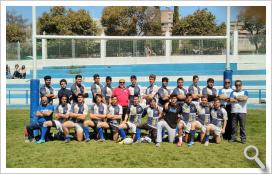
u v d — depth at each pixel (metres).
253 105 17.70
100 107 9.85
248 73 20.58
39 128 9.88
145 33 29.55
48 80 10.24
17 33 30.92
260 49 22.42
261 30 28.84
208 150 9.01
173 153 8.68
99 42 22.03
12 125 12.63
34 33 10.33
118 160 8.09
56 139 10.16
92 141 9.85
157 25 29.62
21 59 24.09
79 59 22.05
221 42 22.36
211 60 22.27
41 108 9.85
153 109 9.62
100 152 8.75
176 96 9.52
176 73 20.61
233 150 9.01
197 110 9.62
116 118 9.78
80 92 10.37
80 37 10.76
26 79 21.27
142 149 9.04
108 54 22.08
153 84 10.59
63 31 29.02
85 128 9.80
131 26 29.17
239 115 9.70
